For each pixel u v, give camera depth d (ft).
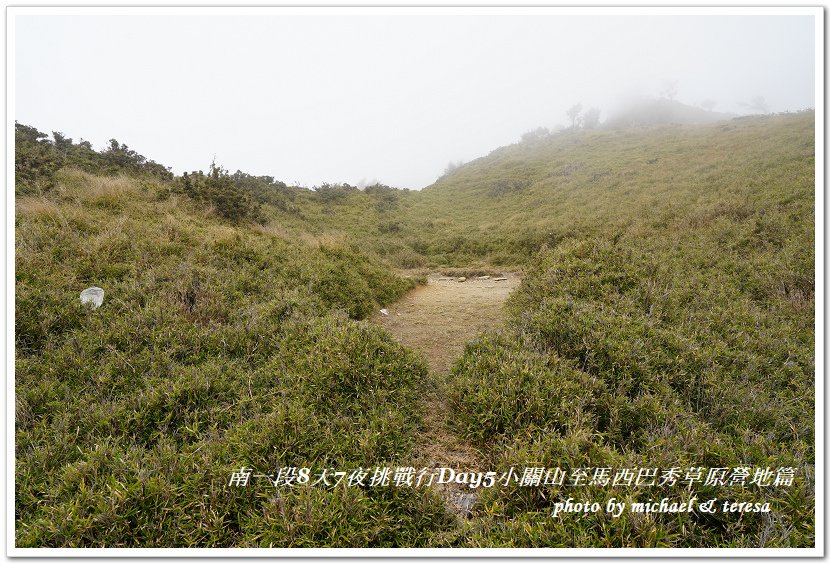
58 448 9.53
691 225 35.22
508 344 14.98
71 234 20.81
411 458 10.65
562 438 9.71
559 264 23.53
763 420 11.32
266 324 16.92
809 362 14.51
